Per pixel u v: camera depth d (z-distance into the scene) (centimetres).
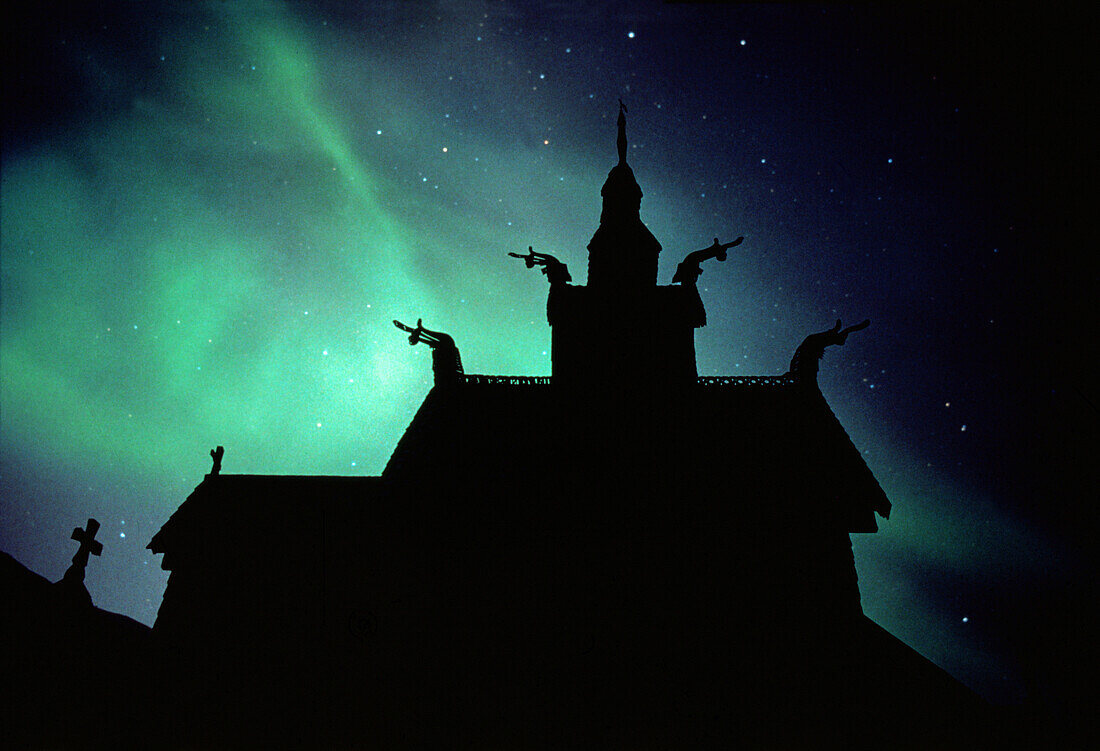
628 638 1470
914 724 1339
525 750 1295
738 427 1722
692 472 1627
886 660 1477
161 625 1519
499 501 1583
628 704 1399
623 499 1582
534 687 1430
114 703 1386
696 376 1855
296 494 1714
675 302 1933
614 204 2033
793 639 1470
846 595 1512
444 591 1537
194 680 1448
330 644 1498
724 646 1461
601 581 1521
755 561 1530
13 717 1285
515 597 1519
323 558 1588
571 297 1962
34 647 1488
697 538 1545
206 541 1609
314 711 1405
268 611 1531
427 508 1580
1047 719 1380
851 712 1376
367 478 1773
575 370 1877
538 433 1727
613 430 1723
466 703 1416
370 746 1299
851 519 1561
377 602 1540
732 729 1357
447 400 1794
